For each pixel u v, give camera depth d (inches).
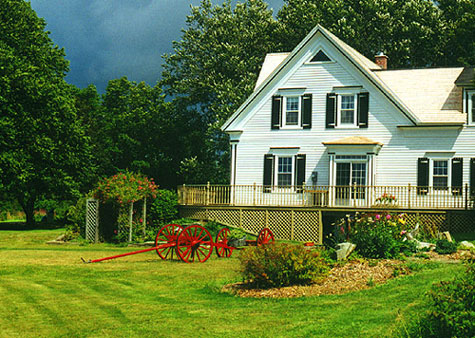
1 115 1360.7
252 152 1254.3
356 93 1184.2
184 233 709.9
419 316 343.9
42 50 1574.8
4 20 1482.5
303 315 394.3
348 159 1147.3
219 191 1252.5
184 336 359.6
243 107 1264.8
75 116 1515.7
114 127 1984.5
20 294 482.0
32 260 715.4
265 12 1845.5
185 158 1761.8
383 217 781.3
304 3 1793.8
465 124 1109.7
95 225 992.9
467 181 1099.9
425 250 698.2
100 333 368.5
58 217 1839.3
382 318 364.8
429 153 1125.1
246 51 1846.7
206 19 1895.9
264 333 357.1
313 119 1214.9
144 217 1027.3
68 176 1510.8
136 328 378.6
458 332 288.2
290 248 510.3
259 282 511.2
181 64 1930.4
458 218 1000.9
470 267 355.3
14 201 2249.0
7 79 1325.0
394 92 1225.4
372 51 1766.7
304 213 1096.2
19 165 1323.8
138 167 1908.2
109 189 986.1
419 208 1021.2
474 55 1668.3
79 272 609.3
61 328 380.2
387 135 1155.9
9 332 370.9
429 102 1178.6
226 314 410.9
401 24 1691.7
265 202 1223.5
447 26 1702.8
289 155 1223.5
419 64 1808.6
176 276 586.2
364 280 506.3
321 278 504.7
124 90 2132.1
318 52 1219.9
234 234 914.1
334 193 1148.5
